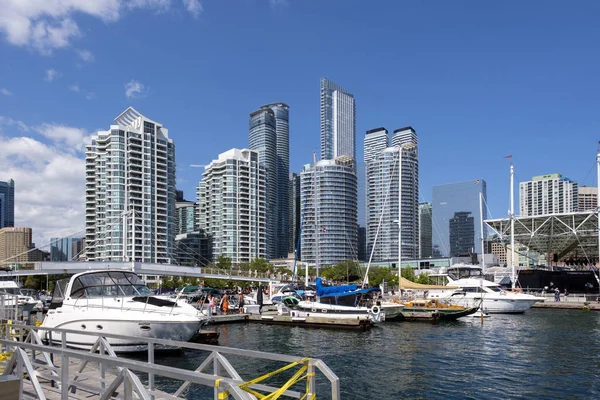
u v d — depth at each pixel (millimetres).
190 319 22172
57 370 12156
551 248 88375
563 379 19688
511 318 44719
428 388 18312
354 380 19516
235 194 171125
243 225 171625
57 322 22016
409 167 121812
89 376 10727
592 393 17625
